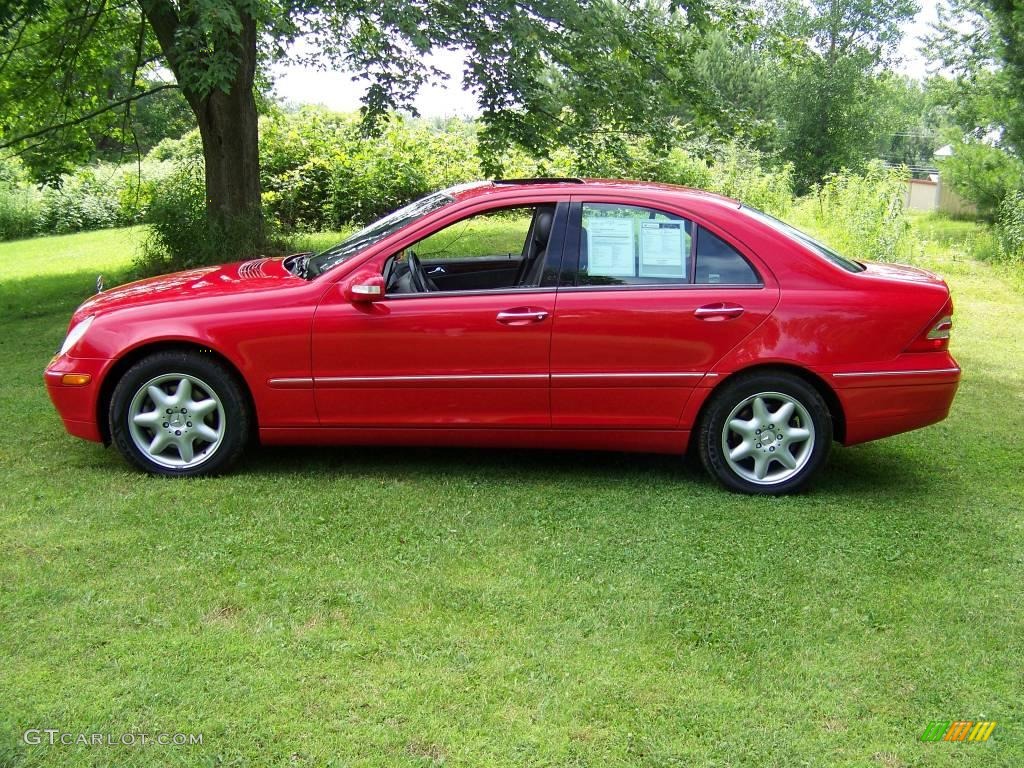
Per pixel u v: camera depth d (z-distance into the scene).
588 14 9.95
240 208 11.97
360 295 4.55
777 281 4.63
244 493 4.60
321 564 3.81
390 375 4.68
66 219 26.05
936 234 19.22
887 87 42.44
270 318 4.65
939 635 3.38
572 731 2.77
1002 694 3.03
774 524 4.37
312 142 20.62
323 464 5.10
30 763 2.56
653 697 2.96
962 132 19.88
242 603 3.47
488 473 5.01
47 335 9.16
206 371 4.70
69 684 2.92
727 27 12.21
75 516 4.25
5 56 12.18
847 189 16.17
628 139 15.07
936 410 4.73
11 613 3.34
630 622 3.41
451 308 4.63
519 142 10.97
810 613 3.52
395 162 19.98
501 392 4.70
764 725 2.84
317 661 3.10
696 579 3.78
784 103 38.31
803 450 4.73
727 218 4.70
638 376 4.64
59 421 5.85
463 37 9.38
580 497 4.67
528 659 3.14
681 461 5.30
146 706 2.83
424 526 4.23
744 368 4.63
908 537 4.26
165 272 11.76
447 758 2.64
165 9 10.46
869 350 4.61
